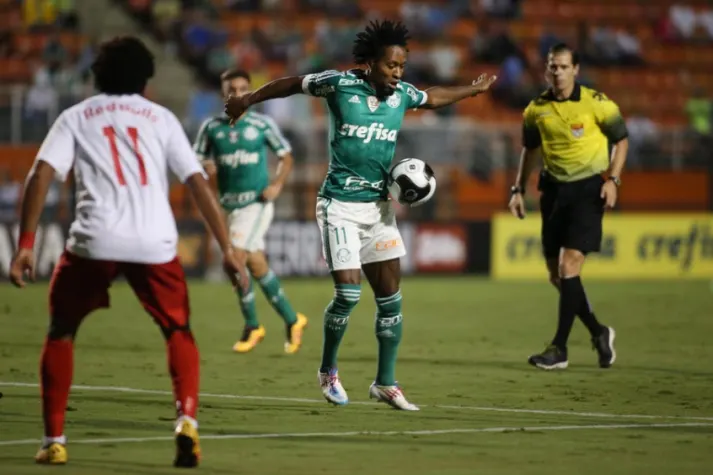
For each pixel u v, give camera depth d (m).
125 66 20.61
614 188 35.72
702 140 82.94
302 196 74.81
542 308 56.75
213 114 81.69
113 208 20.03
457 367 36.44
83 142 20.22
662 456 22.02
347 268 27.61
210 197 20.47
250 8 94.38
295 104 81.56
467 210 77.62
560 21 100.06
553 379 33.78
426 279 73.50
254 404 28.39
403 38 27.16
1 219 69.56
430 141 76.75
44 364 20.47
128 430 24.22
